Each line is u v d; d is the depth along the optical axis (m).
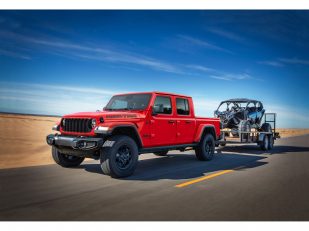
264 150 12.75
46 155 10.31
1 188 5.00
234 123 13.32
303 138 24.02
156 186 5.23
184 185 5.31
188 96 8.47
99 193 4.69
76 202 4.16
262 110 14.28
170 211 3.77
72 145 6.01
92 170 6.91
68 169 7.05
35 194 4.60
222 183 5.50
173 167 7.57
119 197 4.44
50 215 3.61
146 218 3.50
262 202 4.20
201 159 8.90
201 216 3.58
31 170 6.86
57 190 4.88
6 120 37.38
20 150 11.55
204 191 4.84
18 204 4.06
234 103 13.99
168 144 7.58
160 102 7.52
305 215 3.64
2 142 13.75
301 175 6.41
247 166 7.79
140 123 6.70
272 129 14.13
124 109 7.38
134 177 6.11
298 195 4.60
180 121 7.92
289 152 11.88
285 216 3.59
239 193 4.71
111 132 5.91
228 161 8.85
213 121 9.43
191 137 8.38
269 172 6.80
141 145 6.63
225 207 3.94
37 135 18.72
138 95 7.41
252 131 12.70
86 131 6.25
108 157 5.85
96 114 6.25
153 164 8.14
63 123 6.83
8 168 7.14
